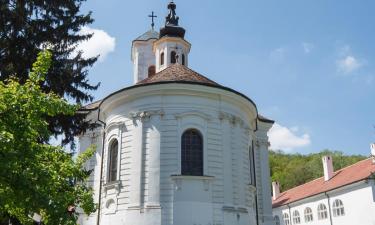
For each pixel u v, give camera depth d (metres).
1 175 9.05
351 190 42.00
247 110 28.83
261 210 32.75
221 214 23.98
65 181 12.06
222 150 25.41
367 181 38.97
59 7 23.98
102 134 29.80
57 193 10.90
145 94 26.05
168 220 23.31
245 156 27.19
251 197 26.83
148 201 23.94
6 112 9.70
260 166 34.09
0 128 9.54
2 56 20.73
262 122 35.19
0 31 20.78
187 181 24.00
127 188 24.89
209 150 25.05
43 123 10.51
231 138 26.09
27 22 22.17
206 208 23.72
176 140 24.81
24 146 9.73
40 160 11.14
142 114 25.56
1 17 20.92
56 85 22.53
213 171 24.72
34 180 9.62
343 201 43.38
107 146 27.50
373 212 38.41
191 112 25.38
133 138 25.66
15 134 9.68
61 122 22.95
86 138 31.39
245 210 25.19
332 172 52.00
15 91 10.12
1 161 8.98
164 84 25.52
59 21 24.00
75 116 23.70
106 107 28.33
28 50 21.23
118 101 27.27
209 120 25.61
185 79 27.88
